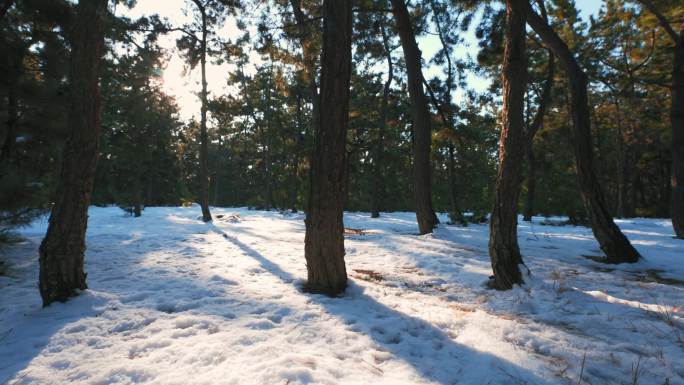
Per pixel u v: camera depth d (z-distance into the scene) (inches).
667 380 106.6
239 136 1492.4
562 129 874.8
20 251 291.4
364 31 508.1
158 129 810.2
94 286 195.6
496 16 458.6
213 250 326.0
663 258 320.8
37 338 127.1
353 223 683.4
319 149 196.9
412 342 131.4
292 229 547.8
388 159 1045.2
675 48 462.6
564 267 283.1
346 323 147.6
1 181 189.9
